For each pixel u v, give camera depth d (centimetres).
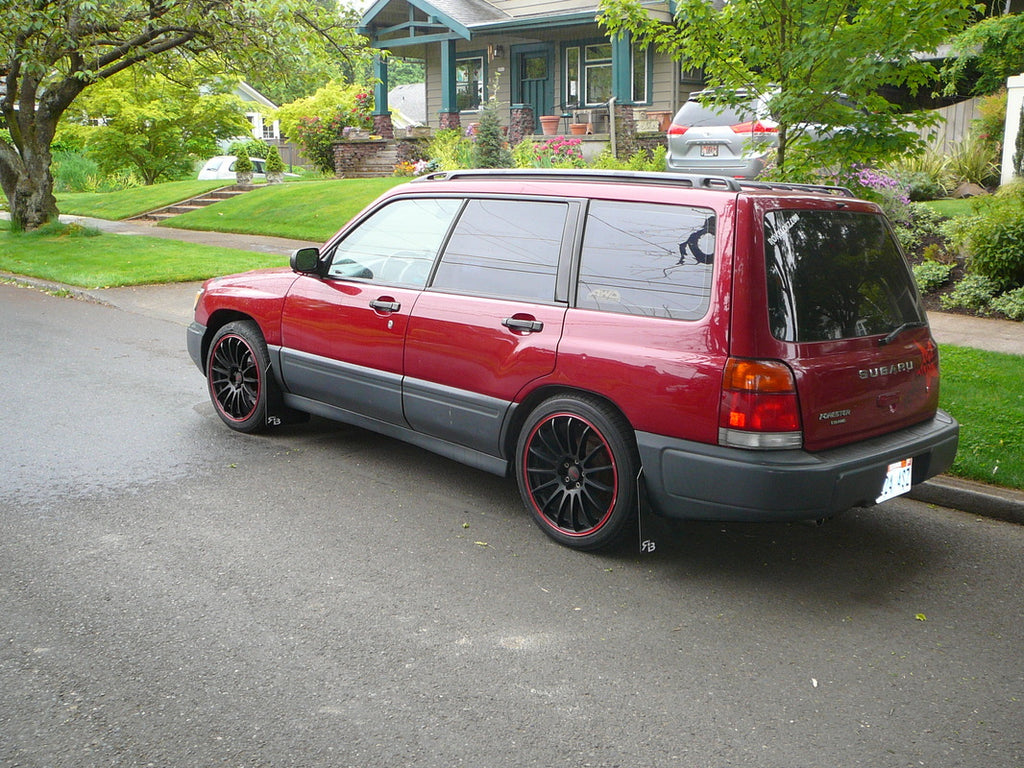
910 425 462
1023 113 1404
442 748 302
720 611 403
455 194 528
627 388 423
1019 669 359
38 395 734
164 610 391
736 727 317
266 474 568
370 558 450
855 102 700
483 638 375
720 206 411
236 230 1812
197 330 675
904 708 330
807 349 404
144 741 302
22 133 1702
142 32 1563
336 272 585
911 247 1193
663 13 2073
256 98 4853
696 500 409
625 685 342
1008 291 1025
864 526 506
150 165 3300
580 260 457
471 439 503
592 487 454
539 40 2547
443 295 514
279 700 327
